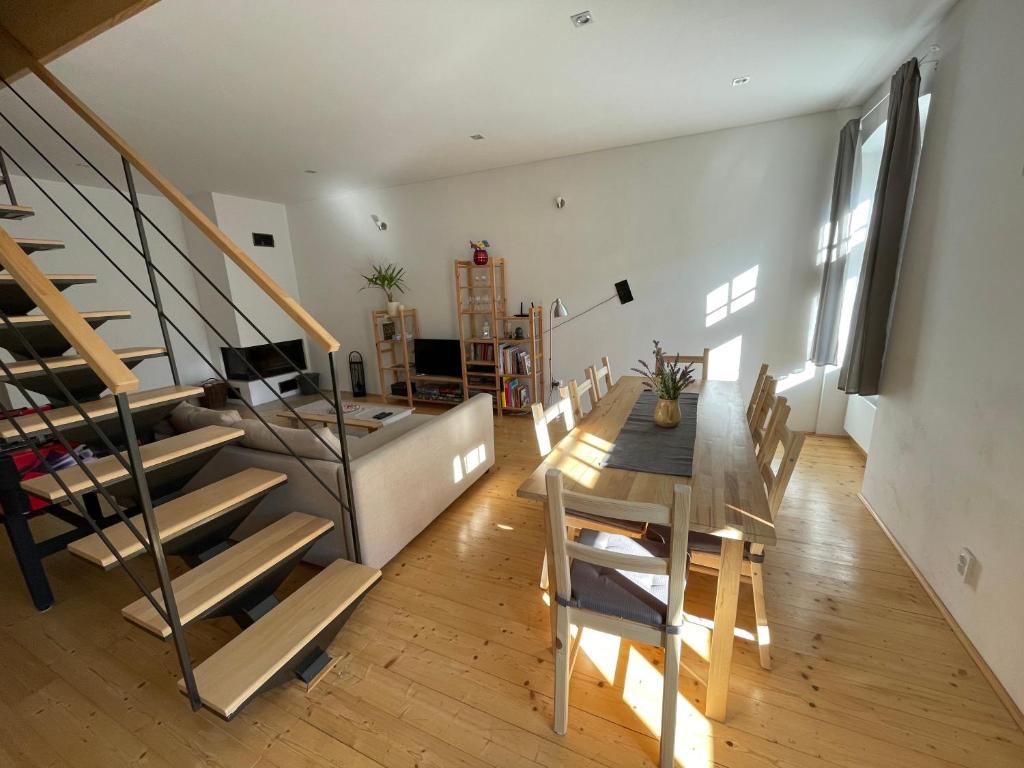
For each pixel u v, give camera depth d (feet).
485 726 4.84
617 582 4.67
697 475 5.33
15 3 5.51
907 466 7.41
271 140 11.17
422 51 7.38
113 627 6.45
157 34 6.54
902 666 5.36
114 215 15.47
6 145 10.75
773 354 12.80
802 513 8.75
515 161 14.37
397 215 17.35
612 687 5.28
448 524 8.91
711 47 7.68
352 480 6.63
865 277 8.18
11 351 6.98
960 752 4.40
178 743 4.75
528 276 15.57
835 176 10.84
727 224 12.60
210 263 17.53
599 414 7.88
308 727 4.89
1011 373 5.04
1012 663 4.82
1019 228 5.05
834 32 7.32
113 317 7.35
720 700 4.74
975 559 5.53
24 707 5.21
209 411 8.34
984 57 5.85
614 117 10.77
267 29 6.56
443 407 17.74
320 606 5.61
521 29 6.88
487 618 6.40
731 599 4.48
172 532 5.31
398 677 5.47
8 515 6.37
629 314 14.32
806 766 4.33
